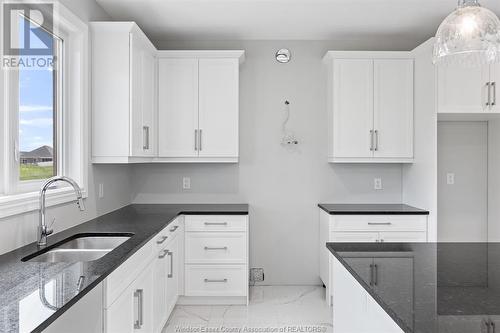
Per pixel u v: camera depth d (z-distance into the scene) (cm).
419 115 375
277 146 419
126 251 200
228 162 395
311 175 420
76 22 279
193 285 359
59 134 279
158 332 276
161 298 286
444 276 150
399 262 171
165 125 382
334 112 384
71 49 290
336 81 384
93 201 314
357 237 362
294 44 419
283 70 418
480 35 157
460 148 409
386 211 361
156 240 269
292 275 421
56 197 248
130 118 311
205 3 328
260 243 420
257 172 420
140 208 381
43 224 217
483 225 410
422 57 367
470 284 140
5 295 136
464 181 409
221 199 420
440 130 408
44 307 125
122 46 311
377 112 385
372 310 147
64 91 282
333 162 393
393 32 397
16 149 219
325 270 384
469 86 341
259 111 418
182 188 419
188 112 382
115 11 344
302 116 419
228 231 360
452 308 116
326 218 379
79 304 154
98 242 251
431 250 194
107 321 175
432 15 353
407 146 385
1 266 174
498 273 154
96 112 311
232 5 332
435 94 342
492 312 113
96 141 311
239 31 394
